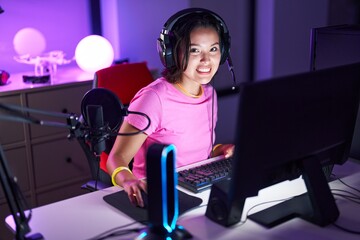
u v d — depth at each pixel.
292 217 1.30
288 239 1.20
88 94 1.18
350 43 1.70
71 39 3.20
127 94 1.98
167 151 1.12
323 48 1.80
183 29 1.64
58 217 1.33
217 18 1.71
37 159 2.67
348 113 1.36
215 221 1.28
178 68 1.72
